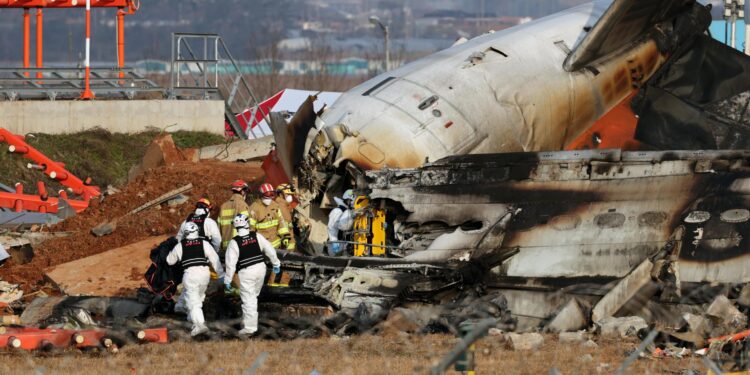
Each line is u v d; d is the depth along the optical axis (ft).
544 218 193.57
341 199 211.41
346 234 204.33
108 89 445.37
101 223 271.90
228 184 292.61
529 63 237.86
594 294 187.93
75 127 422.82
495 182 197.36
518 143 228.22
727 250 189.67
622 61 246.88
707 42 256.52
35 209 314.96
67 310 196.13
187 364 156.56
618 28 239.30
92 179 390.01
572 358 157.69
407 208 198.18
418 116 218.38
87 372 150.61
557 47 245.65
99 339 171.01
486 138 222.48
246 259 182.29
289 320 186.91
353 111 220.02
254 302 183.21
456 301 186.39
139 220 271.08
